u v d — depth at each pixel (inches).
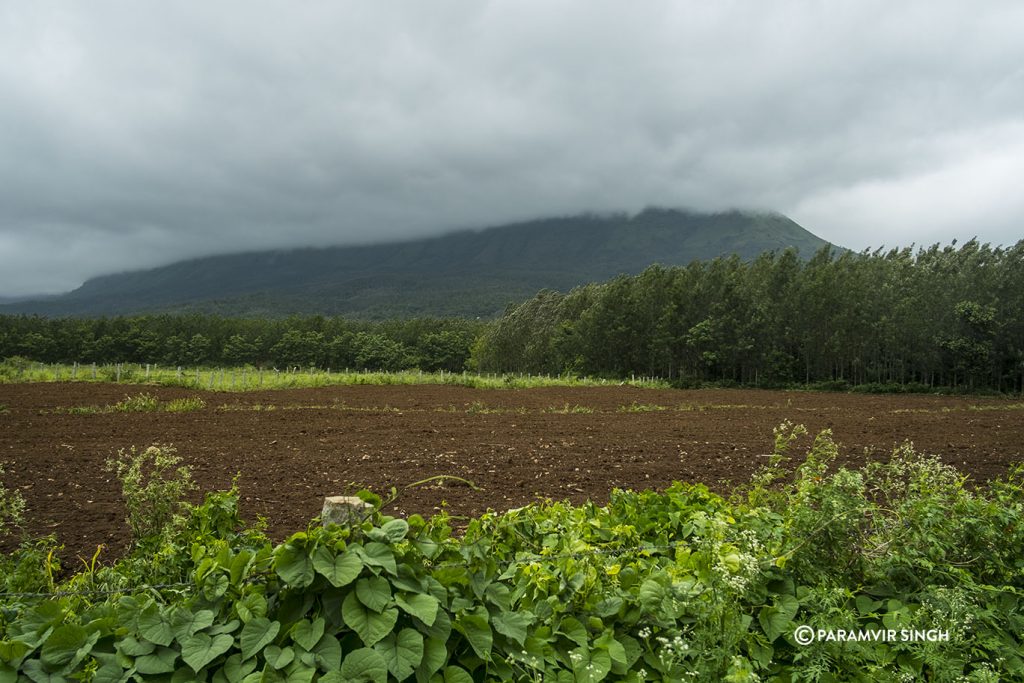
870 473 206.4
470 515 337.4
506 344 3011.8
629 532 172.1
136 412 885.2
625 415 1006.4
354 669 112.9
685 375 2485.2
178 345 4168.3
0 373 1437.0
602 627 140.5
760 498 201.9
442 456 531.5
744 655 144.0
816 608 152.2
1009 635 165.2
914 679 149.8
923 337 2100.1
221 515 174.7
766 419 962.7
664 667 135.4
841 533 164.9
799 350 2293.3
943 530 170.9
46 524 310.8
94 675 113.2
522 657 129.0
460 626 126.9
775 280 2433.6
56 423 745.0
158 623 120.5
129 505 179.3
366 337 4195.4
